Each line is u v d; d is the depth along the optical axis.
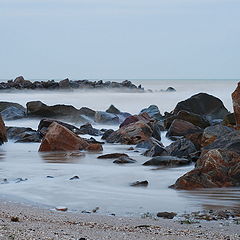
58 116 40.06
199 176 16.11
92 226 10.59
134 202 13.99
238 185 16.00
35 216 11.60
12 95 65.75
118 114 42.84
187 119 32.31
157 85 112.94
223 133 22.88
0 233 8.89
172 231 10.33
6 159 22.97
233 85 94.38
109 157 23.06
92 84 83.00
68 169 19.75
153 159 20.70
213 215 12.30
